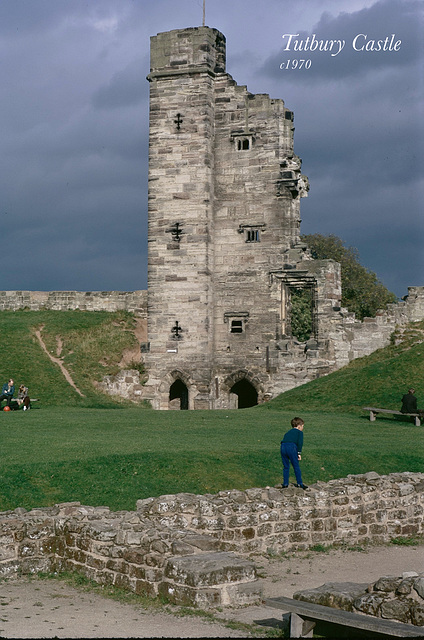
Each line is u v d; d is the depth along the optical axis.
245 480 27.08
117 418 44.78
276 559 20.59
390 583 13.08
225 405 64.06
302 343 62.91
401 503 24.00
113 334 67.00
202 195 63.78
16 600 15.82
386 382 52.50
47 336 65.50
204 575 15.00
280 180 63.06
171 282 64.31
